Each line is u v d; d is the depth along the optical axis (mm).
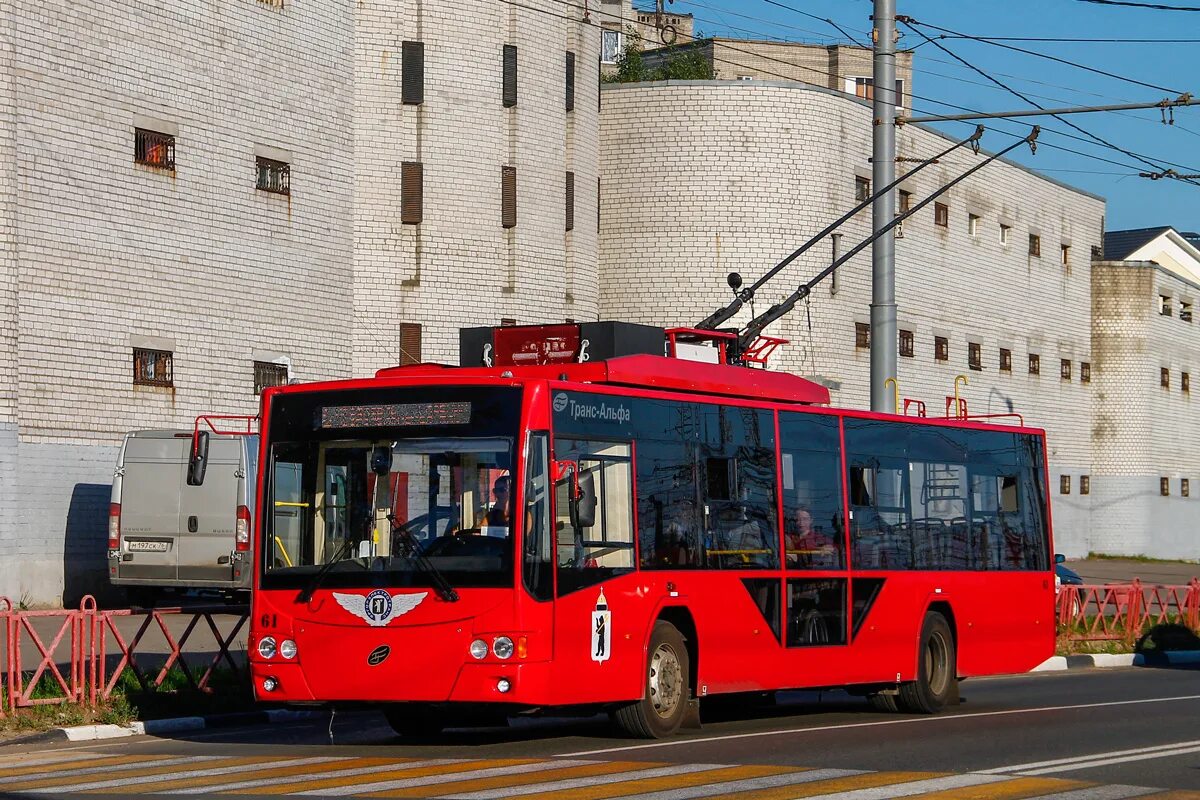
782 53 74438
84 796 11008
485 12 36219
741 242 40594
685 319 40594
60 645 20781
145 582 26375
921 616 18562
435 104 35594
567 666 13578
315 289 33250
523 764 12680
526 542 13352
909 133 47062
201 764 12930
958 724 16672
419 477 13672
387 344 35094
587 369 14758
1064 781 11844
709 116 40656
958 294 50375
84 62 27734
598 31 39906
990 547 20094
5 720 15312
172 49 29703
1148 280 61031
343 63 34312
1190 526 65062
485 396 13680
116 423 28250
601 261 41156
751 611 16078
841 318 42406
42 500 26734
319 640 13617
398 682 13336
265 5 32094
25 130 26547
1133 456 60594
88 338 27719
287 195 32594
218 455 26250
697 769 12336
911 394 47562
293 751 14062
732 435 16172
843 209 42406
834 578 17312
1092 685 23016
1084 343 59406
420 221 35438
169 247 29531
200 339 30188
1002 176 53375
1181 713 17875
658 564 14883
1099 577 50562
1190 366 65812
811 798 10758
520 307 36750
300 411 14172
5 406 26047
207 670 17688
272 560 13961
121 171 28500
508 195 36562
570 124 38688
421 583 13391
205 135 30469
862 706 19531
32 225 26656
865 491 18062
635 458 14758
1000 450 20578
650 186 40812
